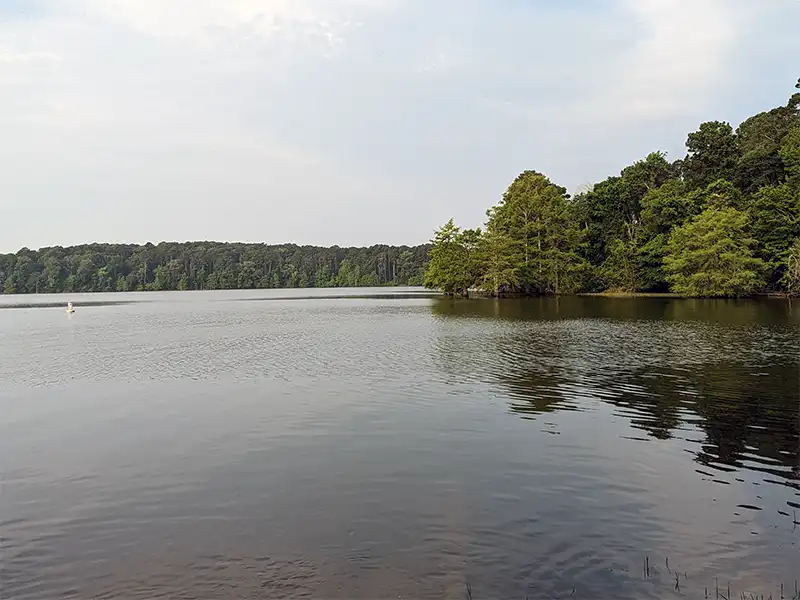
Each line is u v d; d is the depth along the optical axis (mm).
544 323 44844
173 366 28047
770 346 29812
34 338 43031
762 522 10039
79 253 195625
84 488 12211
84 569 8898
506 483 11906
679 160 98562
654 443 14430
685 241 75938
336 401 19469
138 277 194625
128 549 9492
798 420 16250
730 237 73062
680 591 7949
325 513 10625
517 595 7922
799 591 7910
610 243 93750
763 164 82625
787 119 93250
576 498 11117
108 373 26375
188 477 12680
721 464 12922
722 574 8375
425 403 18922
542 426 16016
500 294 91562
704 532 9680
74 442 15547
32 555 9375
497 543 9367
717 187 83500
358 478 12336
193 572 8703
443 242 96938
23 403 20391
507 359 27391
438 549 9203
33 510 11148
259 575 8562
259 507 10977
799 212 73188
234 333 44469
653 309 57219
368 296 118000
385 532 9820
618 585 8117
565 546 9250
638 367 24484
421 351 30875
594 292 93750
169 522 10445
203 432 16156
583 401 18797
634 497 11133
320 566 8758
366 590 8102
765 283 74562
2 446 15320
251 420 17281
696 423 16078
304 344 35938
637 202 95750
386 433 15594
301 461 13500
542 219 92562
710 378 21969
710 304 62906
